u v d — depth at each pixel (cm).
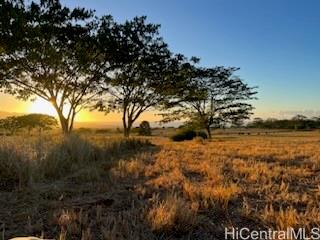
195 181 773
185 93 3325
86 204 576
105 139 1717
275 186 727
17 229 461
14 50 2133
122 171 895
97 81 2675
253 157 1346
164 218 462
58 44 2341
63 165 934
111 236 412
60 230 453
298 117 11500
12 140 1018
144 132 6719
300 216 494
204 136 4841
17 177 748
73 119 2691
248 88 4816
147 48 2806
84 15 2333
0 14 1922
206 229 462
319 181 809
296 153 1577
